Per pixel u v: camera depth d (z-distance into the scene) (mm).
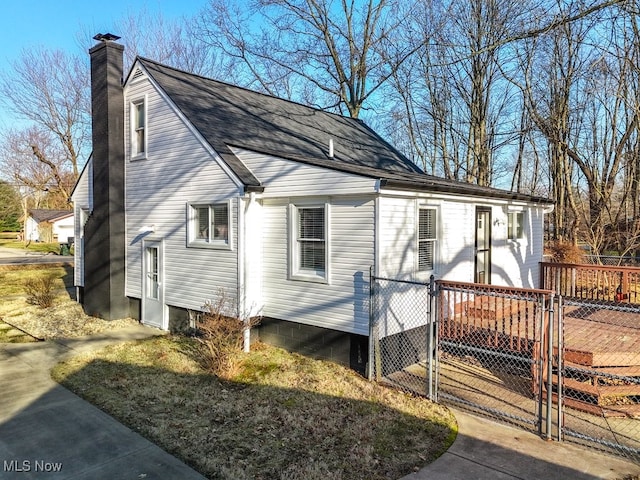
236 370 7285
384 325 7340
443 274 9000
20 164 37719
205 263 9359
